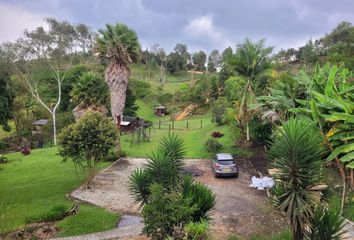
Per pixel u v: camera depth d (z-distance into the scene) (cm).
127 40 3009
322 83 1836
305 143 970
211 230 1466
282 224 1551
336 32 8500
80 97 3036
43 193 2194
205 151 3089
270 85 3216
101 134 2161
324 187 1069
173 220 1145
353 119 1381
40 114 6225
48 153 3506
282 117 2420
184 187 1333
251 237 1402
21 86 5431
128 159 2964
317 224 991
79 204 1950
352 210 1581
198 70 13425
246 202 1886
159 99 7900
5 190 2312
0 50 4781
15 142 5338
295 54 10775
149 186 1327
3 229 1540
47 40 5044
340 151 1415
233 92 3519
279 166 1004
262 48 2925
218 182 2289
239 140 3180
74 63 6444
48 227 1585
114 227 1587
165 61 12481
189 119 5988
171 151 1471
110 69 3044
